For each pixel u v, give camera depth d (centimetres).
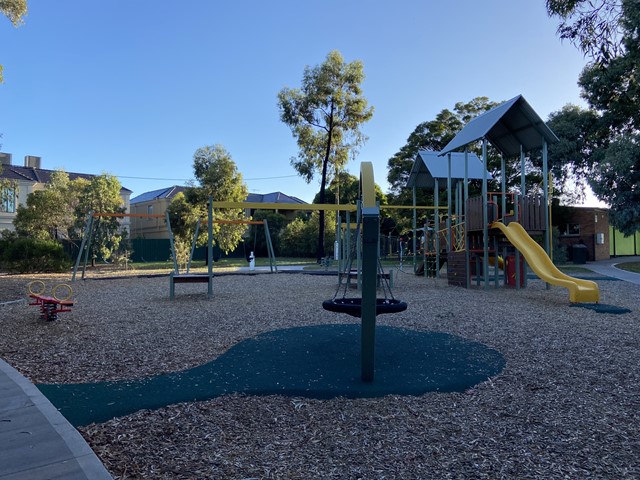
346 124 2947
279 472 278
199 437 324
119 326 715
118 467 281
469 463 290
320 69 2883
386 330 658
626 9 1134
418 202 2961
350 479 271
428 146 3041
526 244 1176
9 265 1883
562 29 712
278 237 4144
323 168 2952
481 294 1116
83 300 1045
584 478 272
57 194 2359
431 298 1028
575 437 327
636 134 1950
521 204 1257
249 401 391
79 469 267
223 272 1905
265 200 5712
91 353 553
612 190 1973
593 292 948
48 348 577
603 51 703
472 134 1302
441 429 340
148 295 1144
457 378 451
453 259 1357
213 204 1116
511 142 1366
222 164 2769
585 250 2462
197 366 496
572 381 447
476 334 648
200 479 268
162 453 301
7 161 3741
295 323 727
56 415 346
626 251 3125
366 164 468
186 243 2695
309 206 1175
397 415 365
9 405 366
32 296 784
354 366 489
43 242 1947
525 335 643
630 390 423
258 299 1038
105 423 344
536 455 301
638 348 570
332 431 337
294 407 380
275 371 472
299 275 1803
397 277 1666
